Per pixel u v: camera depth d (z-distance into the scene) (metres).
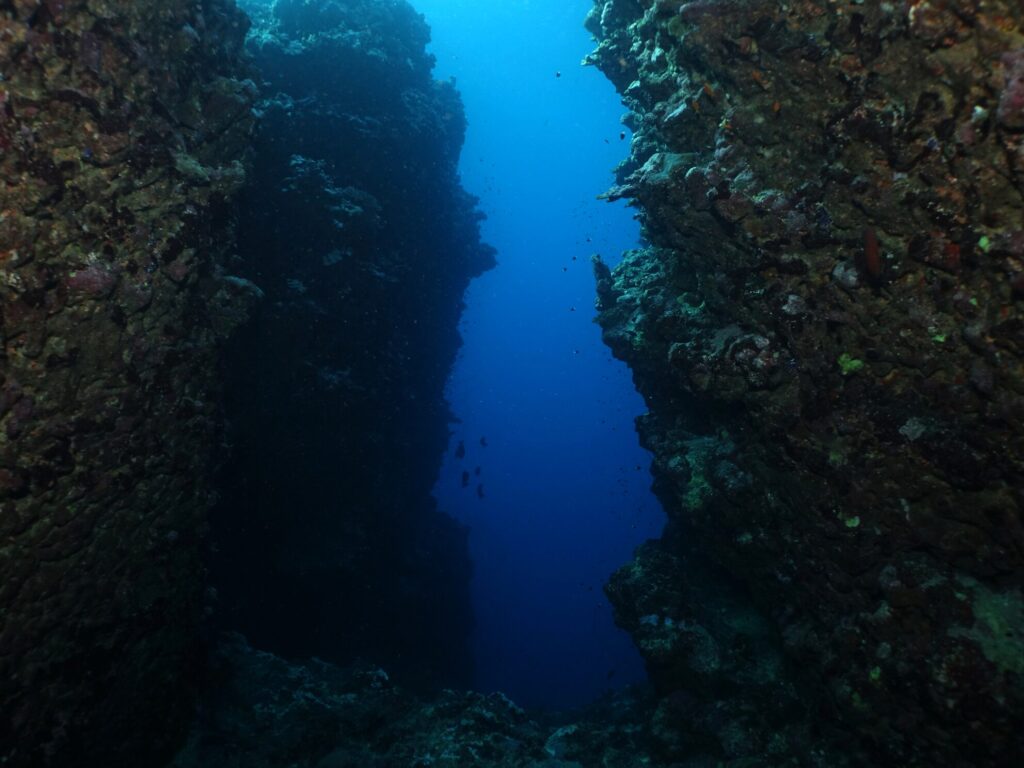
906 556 4.77
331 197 11.02
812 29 4.09
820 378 4.89
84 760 5.29
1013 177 3.34
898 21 3.58
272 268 10.73
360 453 12.27
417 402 14.69
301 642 12.02
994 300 3.73
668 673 7.54
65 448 4.22
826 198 4.46
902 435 4.53
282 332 10.59
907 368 4.44
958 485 4.33
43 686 4.63
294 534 11.77
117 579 5.06
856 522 4.98
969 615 4.38
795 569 5.78
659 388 8.19
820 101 4.26
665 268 7.72
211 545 7.18
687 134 5.45
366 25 12.81
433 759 7.31
